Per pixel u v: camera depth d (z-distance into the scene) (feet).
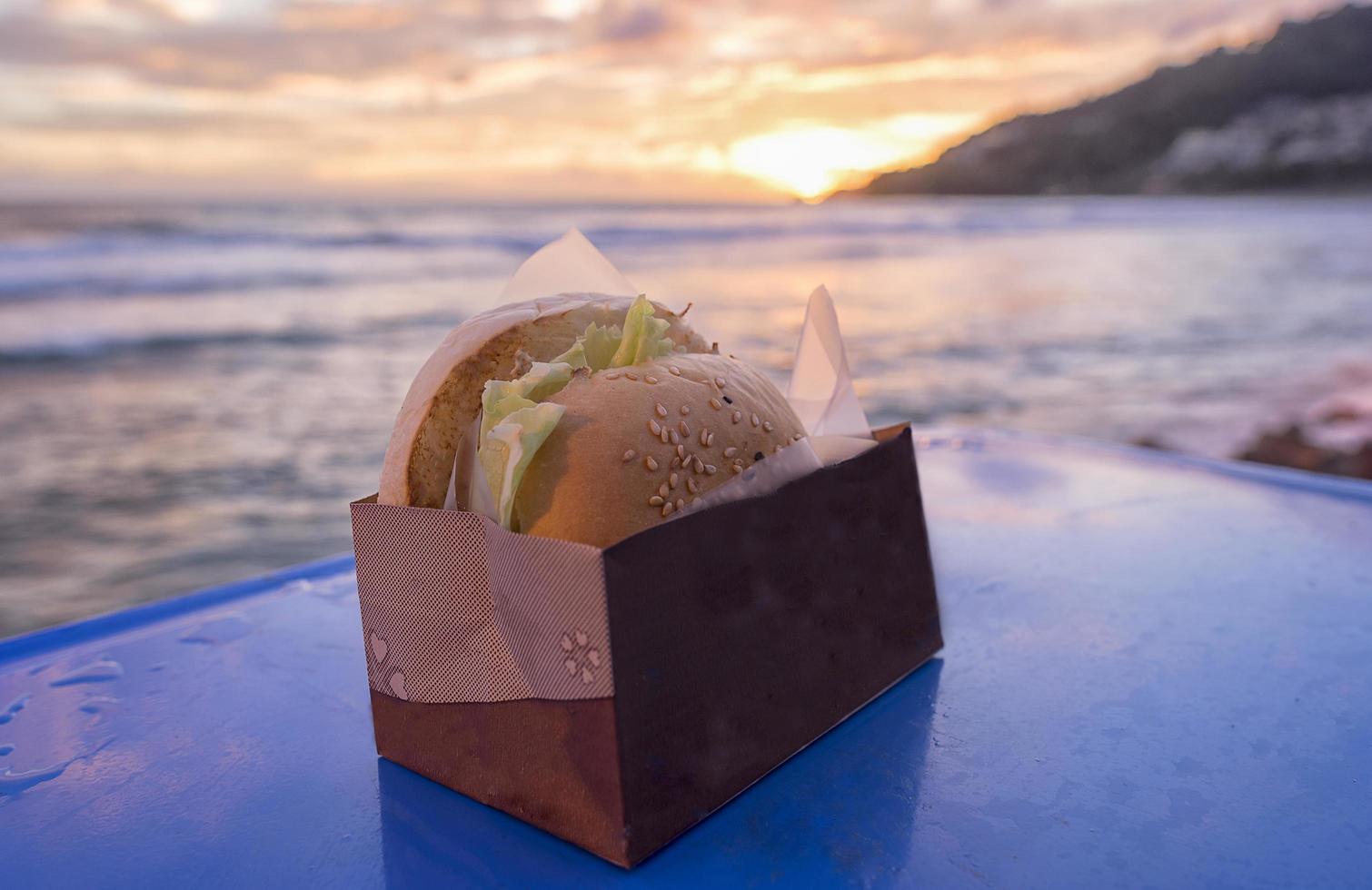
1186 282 17.63
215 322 11.87
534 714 0.78
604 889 0.71
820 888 0.71
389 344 11.05
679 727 0.77
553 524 0.77
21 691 1.08
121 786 0.89
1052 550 1.41
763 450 0.88
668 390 0.84
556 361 0.85
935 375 10.47
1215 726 0.92
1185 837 0.76
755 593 0.84
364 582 0.89
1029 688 1.01
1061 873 0.72
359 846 0.79
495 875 0.74
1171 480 1.76
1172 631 1.13
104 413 8.14
